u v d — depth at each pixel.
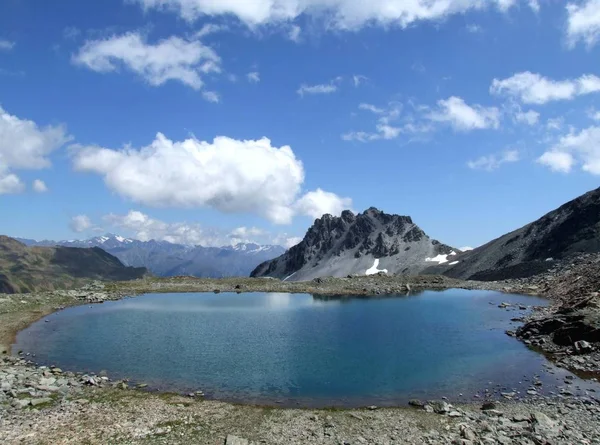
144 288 110.12
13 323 64.62
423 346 51.25
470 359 45.19
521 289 103.38
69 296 92.00
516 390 35.16
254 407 31.50
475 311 76.69
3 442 24.08
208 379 39.19
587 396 32.88
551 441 23.70
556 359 43.53
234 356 47.31
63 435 25.38
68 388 34.88
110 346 51.75
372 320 69.38
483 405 31.55
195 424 27.77
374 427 27.55
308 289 111.75
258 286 115.62
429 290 110.69
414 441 25.09
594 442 23.66
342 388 36.78
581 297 65.12
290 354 48.09
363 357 46.72
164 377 39.72
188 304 89.00
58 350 49.69
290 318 72.25
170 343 53.50
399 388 36.62
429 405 31.94
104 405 31.09
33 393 32.75
